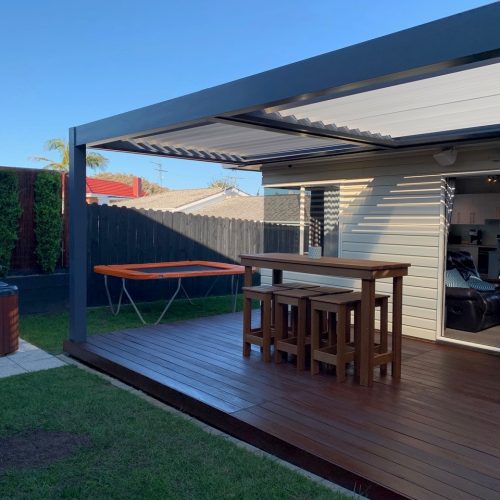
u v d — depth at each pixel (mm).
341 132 4680
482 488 2627
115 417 3904
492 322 6664
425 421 3504
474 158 5500
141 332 6348
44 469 3094
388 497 2631
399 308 4426
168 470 3074
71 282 5719
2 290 5770
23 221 8094
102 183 25469
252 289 5105
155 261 9664
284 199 8375
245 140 5738
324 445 3123
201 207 19672
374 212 6547
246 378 4461
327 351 4566
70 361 5605
